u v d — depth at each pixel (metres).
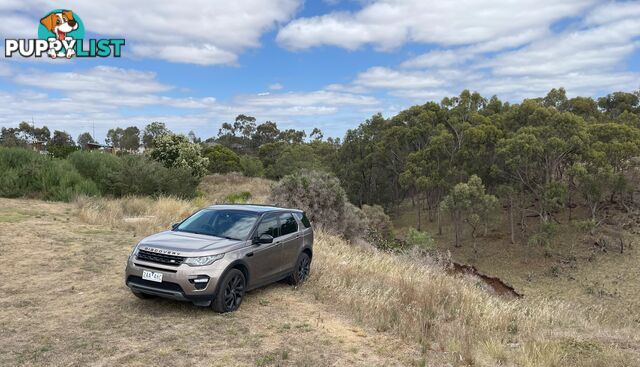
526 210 99.44
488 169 93.75
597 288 60.50
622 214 87.88
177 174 24.81
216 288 6.93
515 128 103.19
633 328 10.52
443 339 6.83
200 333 6.35
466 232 92.19
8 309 7.01
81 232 13.50
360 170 110.38
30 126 78.75
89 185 21.17
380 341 6.67
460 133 102.12
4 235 12.02
